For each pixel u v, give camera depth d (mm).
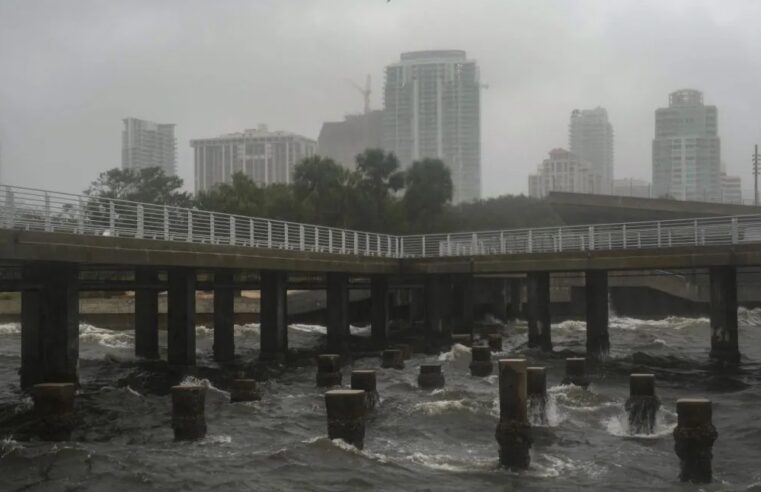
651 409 22844
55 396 20328
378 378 34188
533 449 20922
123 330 62656
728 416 26031
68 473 17578
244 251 37531
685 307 76438
